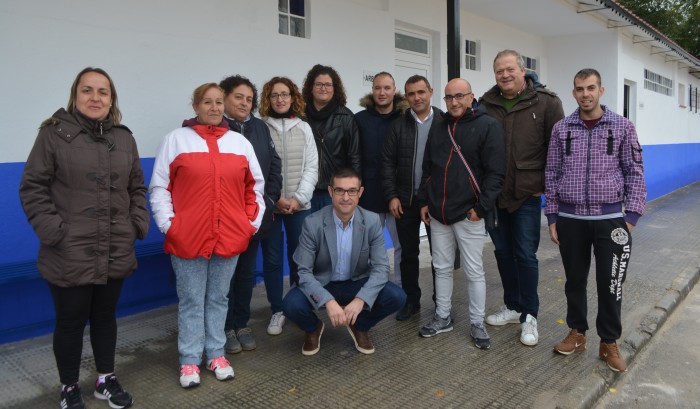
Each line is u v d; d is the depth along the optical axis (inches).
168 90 161.2
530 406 109.3
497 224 142.9
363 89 231.6
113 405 106.0
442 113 138.2
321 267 134.3
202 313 118.2
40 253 98.4
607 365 128.6
